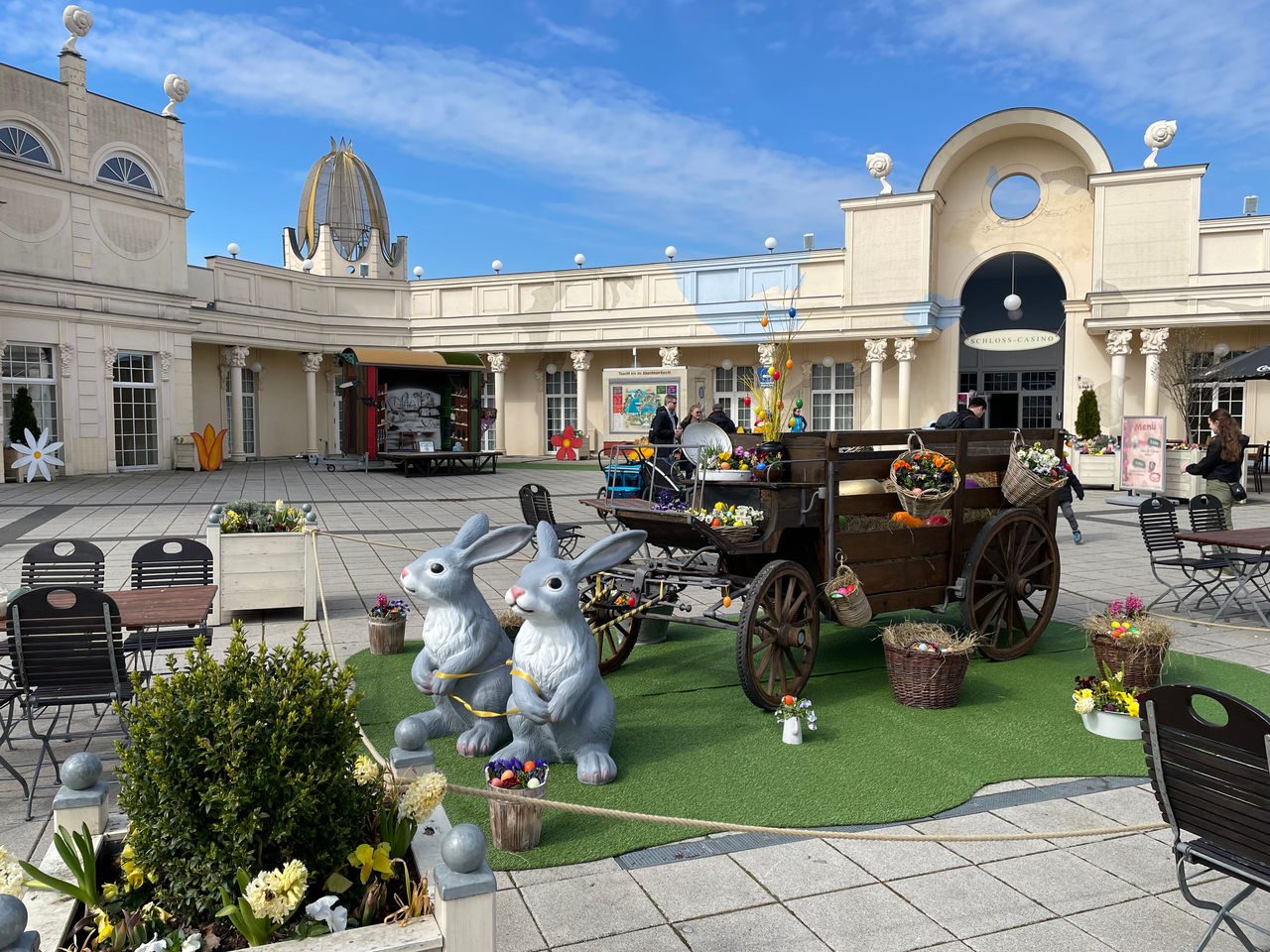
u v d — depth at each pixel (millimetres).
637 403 28031
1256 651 6836
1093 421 23484
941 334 26953
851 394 28031
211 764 2111
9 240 20938
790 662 5867
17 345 21172
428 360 25203
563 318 30594
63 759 4602
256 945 1959
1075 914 3170
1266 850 2562
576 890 3322
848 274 26375
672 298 29234
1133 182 23031
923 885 3377
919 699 5395
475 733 4613
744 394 29516
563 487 20328
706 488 5891
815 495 5551
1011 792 4211
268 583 7508
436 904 2025
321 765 2248
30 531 12500
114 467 23344
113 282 23172
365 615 7820
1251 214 23297
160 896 2143
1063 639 7195
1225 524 9125
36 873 2154
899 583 6023
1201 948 2771
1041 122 24328
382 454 24047
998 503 6672
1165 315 22766
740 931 3047
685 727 5082
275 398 31500
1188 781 2770
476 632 4609
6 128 20969
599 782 4242
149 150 23906
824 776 4355
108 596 4238
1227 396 23422
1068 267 25406
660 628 7000
